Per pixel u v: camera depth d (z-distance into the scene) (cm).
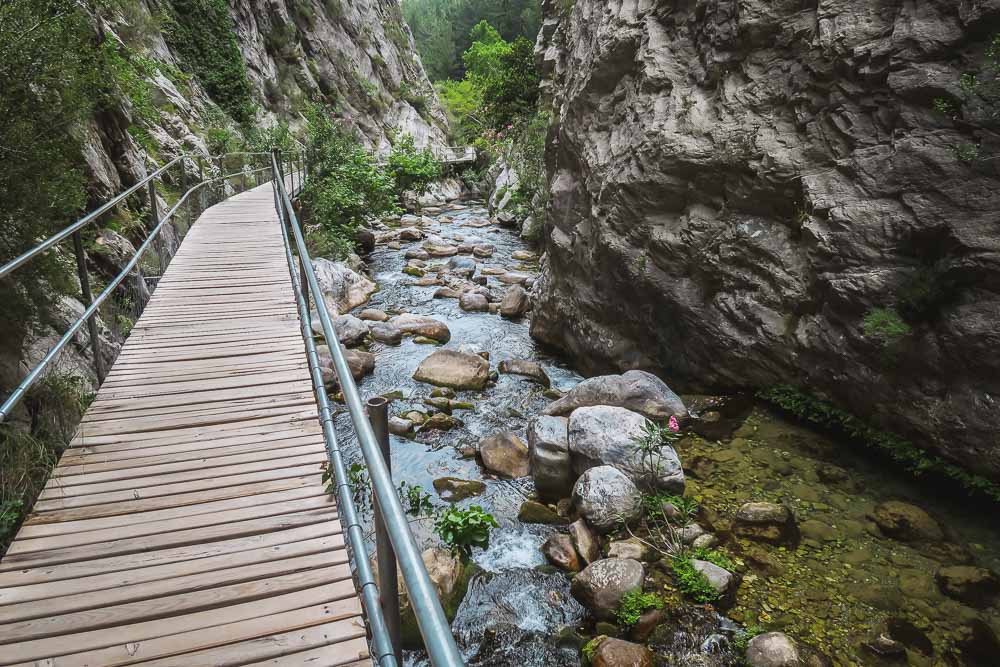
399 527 106
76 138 462
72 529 256
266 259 729
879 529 442
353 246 1504
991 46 453
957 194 457
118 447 324
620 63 851
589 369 829
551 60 1727
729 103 653
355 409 155
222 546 250
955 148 462
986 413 434
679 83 730
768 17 621
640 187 720
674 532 446
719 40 682
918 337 470
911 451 495
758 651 341
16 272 376
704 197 669
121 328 569
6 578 227
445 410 696
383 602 159
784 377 595
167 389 392
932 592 382
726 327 637
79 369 465
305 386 402
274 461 315
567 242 888
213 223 961
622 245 742
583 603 402
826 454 541
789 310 583
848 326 520
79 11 445
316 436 341
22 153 380
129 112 1018
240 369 426
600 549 450
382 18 4703
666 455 505
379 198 1762
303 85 3170
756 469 525
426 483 545
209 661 192
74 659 191
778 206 599
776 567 412
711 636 360
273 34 3100
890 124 513
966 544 422
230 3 2691
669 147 684
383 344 909
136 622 209
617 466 500
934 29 488
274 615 214
